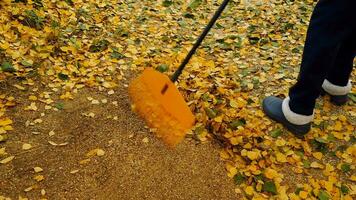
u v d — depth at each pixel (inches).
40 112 70.5
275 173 63.0
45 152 63.3
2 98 71.8
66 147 64.6
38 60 81.7
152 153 65.1
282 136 69.9
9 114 69.1
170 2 117.6
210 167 63.8
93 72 82.0
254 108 75.6
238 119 71.9
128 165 62.8
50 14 96.7
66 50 85.9
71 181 59.5
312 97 66.1
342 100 76.7
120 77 81.9
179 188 60.5
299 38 102.5
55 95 74.9
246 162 64.7
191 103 74.7
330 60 62.7
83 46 89.7
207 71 85.7
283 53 95.5
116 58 87.8
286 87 82.4
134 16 107.8
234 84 81.5
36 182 58.6
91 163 62.4
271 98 74.4
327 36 60.8
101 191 58.7
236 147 66.7
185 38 100.3
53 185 58.6
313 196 60.5
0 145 63.4
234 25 108.7
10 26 87.2
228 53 94.6
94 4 108.0
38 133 66.5
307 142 69.3
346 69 72.4
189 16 111.5
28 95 73.8
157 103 55.8
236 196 59.9
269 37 102.0
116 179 60.6
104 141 66.4
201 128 69.8
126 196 58.6
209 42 99.0
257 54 94.7
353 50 69.4
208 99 76.1
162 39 98.3
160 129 56.2
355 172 64.9
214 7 118.3
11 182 58.1
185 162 64.1
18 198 56.3
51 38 88.0
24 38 86.1
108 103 74.6
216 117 71.5
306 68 63.6
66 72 80.4
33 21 91.0
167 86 55.6
